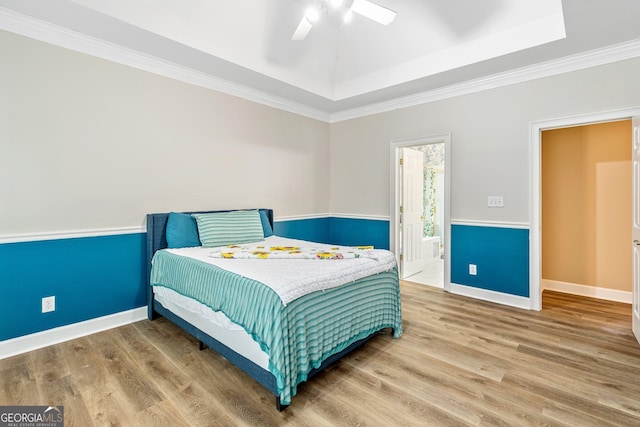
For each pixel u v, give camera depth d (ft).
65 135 8.18
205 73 10.78
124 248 9.33
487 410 5.56
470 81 11.38
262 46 10.45
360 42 11.42
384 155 14.20
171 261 8.52
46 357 7.37
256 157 12.78
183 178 10.57
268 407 5.68
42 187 7.87
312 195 15.34
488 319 9.70
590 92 9.32
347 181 15.65
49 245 8.03
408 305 10.98
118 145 9.11
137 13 7.84
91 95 8.57
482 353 7.59
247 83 11.71
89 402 5.76
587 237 11.90
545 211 12.78
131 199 9.42
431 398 5.91
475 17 9.14
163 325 9.32
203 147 11.06
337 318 6.77
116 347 7.90
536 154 10.33
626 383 6.33
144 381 6.44
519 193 10.66
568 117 9.69
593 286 11.85
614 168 11.30
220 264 7.36
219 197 11.59
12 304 7.52
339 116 15.76
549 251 12.79
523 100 10.48
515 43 9.11
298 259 7.99
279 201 13.78
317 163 15.56
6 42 7.29
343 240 15.93
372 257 8.11
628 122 11.02
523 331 8.81
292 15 9.96
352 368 6.98
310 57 11.82
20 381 6.39
